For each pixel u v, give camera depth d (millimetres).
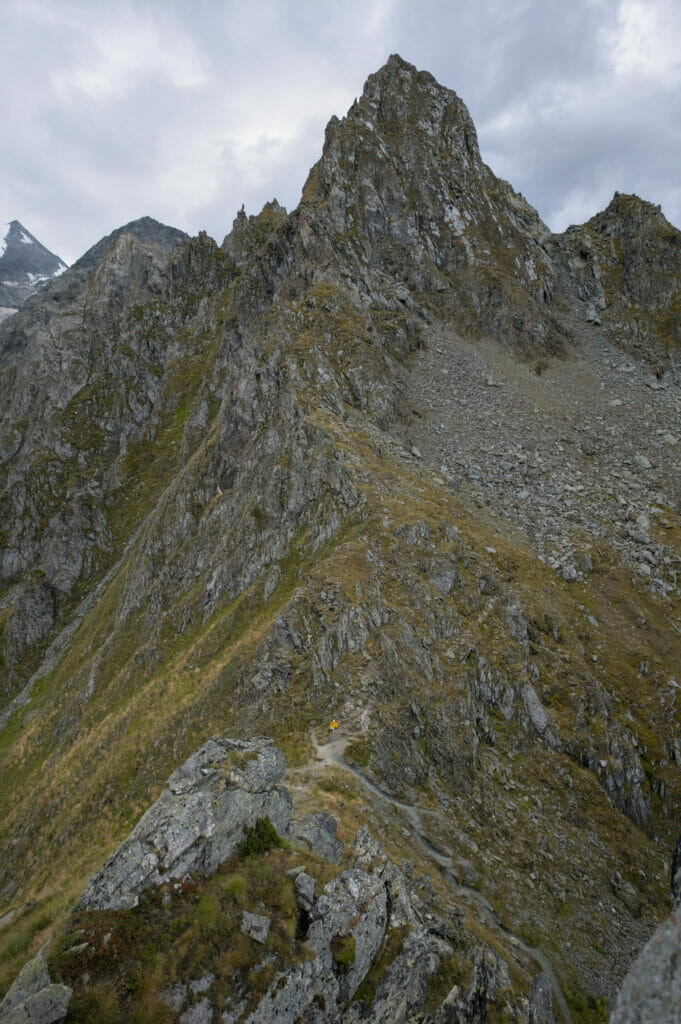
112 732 56438
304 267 114438
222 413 99188
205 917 18359
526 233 138250
